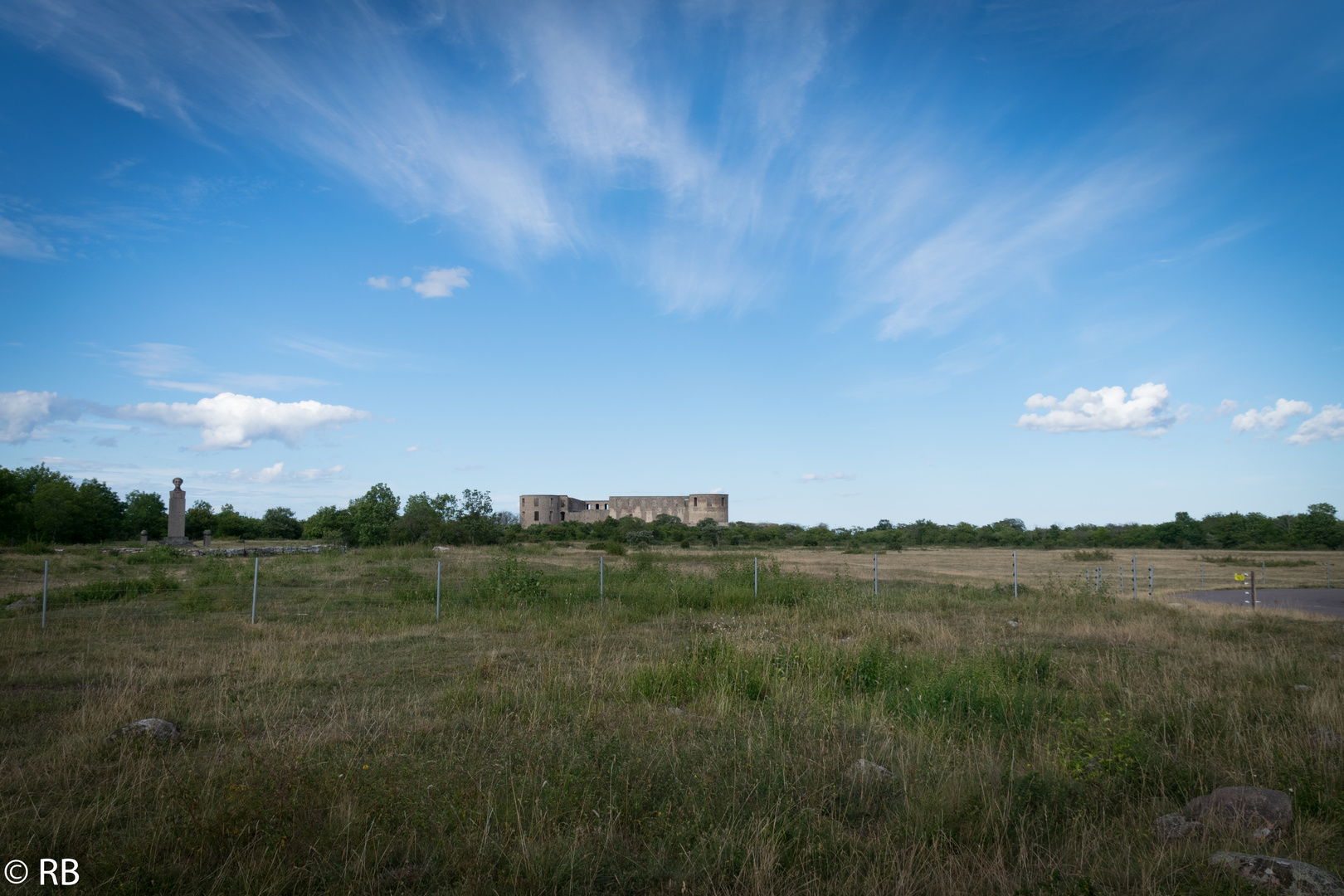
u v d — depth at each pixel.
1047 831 4.93
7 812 5.05
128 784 5.65
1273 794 5.25
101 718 7.57
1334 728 7.36
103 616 15.48
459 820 4.81
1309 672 10.55
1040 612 18.38
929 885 4.16
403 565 28.58
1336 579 34.59
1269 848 4.63
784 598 20.36
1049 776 5.81
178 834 4.57
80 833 4.73
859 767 5.94
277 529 81.56
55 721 7.78
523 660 11.59
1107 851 4.60
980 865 4.39
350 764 5.68
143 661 11.02
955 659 11.09
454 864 4.29
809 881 4.18
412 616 16.20
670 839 4.63
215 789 5.20
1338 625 16.41
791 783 5.62
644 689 9.07
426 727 7.27
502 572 20.19
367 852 4.41
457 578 24.86
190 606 16.95
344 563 30.70
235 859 4.32
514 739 6.62
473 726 7.31
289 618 15.80
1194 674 10.17
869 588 24.39
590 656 11.99
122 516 64.94
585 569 29.16
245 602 18.22
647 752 6.26
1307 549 66.38
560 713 7.88
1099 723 7.19
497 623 15.49
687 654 10.79
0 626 14.13
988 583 28.00
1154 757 6.23
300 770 5.35
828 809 5.31
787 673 9.88
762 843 4.50
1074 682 9.82
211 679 10.03
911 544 83.62
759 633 14.31
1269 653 12.18
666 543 83.19
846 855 4.53
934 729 7.48
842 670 10.24
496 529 56.72
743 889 4.13
